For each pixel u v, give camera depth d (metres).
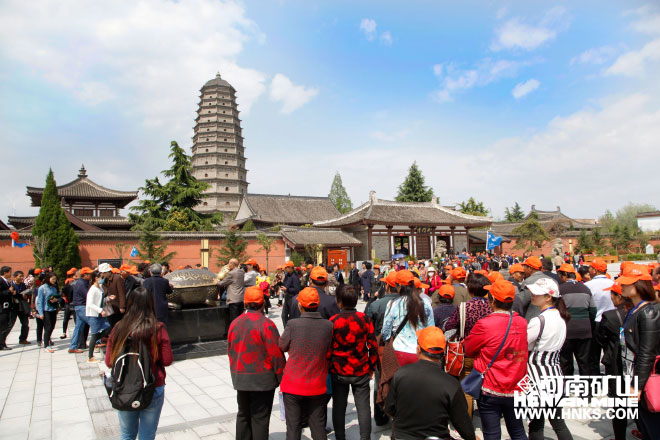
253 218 52.47
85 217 40.59
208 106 64.50
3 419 6.18
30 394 7.32
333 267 12.95
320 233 37.41
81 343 10.74
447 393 3.24
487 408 4.03
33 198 40.19
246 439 4.54
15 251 23.67
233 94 66.44
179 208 41.16
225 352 10.10
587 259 40.47
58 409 6.59
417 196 64.88
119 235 26.61
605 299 6.72
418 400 3.27
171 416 6.15
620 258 43.03
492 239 30.34
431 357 3.43
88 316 9.47
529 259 6.70
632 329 4.21
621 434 4.73
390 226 40.25
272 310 17.97
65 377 8.34
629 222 81.81
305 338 4.42
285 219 57.19
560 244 34.12
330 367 4.76
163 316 8.83
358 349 4.68
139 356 3.83
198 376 8.25
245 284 12.07
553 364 4.38
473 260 31.30
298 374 4.38
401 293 5.13
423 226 41.47
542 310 4.50
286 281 11.22
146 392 3.80
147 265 11.36
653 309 4.08
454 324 5.09
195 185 42.66
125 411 3.89
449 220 41.88
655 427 3.96
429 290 9.93
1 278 10.72
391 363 4.91
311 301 4.50
